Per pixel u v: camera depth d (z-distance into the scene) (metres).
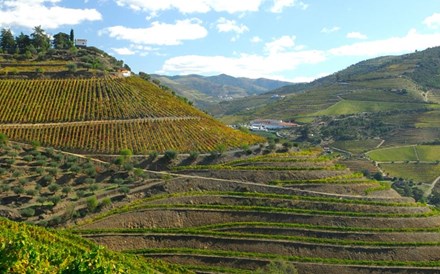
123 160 91.56
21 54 153.25
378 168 172.88
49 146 97.12
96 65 143.50
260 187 88.88
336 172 97.56
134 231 74.94
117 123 109.50
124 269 41.16
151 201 81.94
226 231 79.00
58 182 83.44
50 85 123.50
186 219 80.19
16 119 105.62
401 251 78.50
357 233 80.50
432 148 190.88
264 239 77.56
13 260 33.88
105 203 78.25
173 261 72.56
